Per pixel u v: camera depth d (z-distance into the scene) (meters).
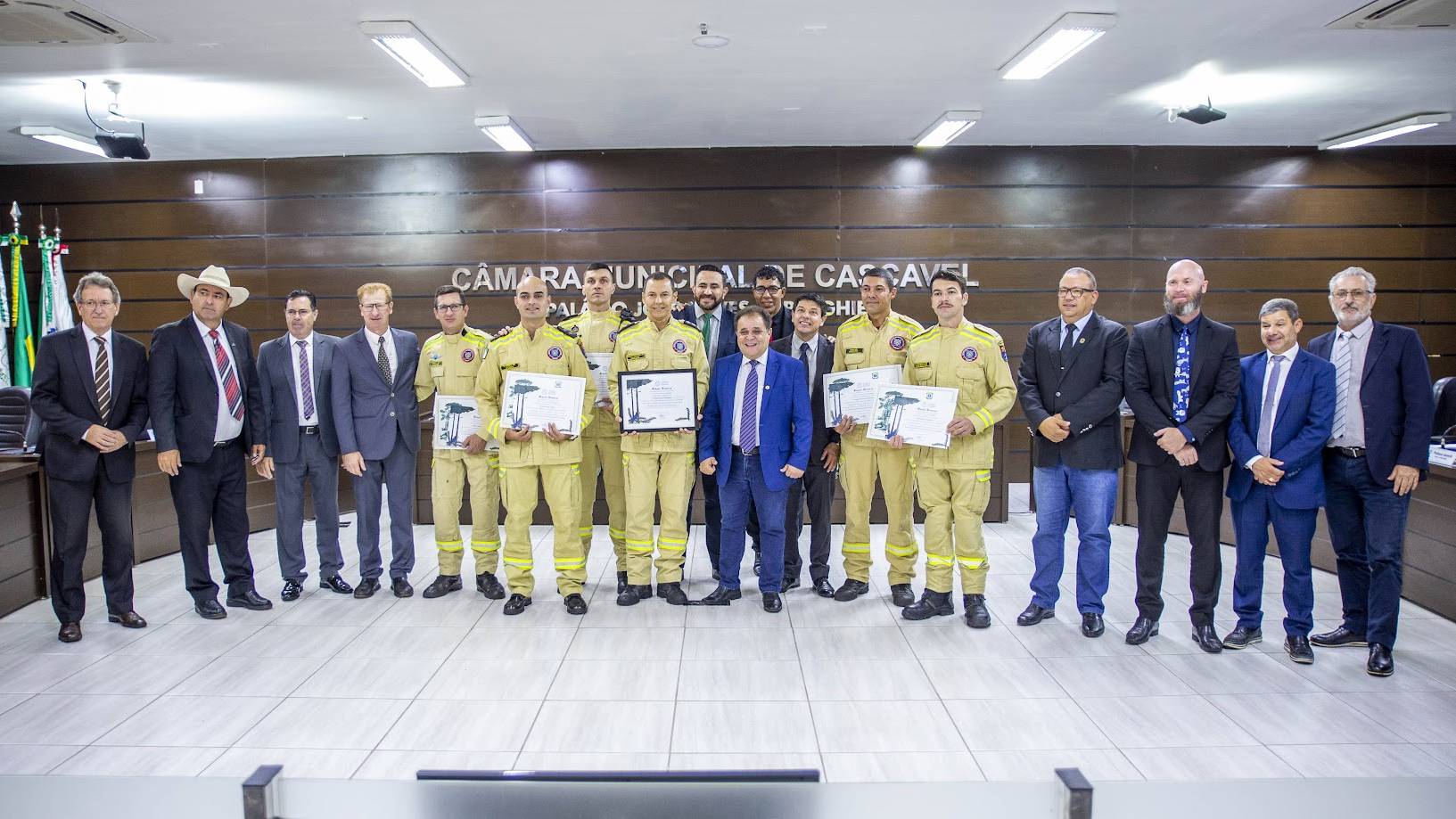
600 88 5.50
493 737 2.78
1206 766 2.57
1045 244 7.38
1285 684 3.19
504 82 5.34
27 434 4.48
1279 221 7.38
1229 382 3.44
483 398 4.07
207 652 3.56
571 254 7.40
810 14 4.23
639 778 1.58
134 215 7.48
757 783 1.59
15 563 4.15
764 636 3.72
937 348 3.90
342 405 4.22
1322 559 4.79
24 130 6.24
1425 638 3.67
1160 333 3.54
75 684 3.23
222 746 2.73
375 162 7.39
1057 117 6.38
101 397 3.73
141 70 5.02
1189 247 7.39
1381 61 5.09
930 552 3.97
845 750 2.68
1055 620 3.94
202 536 4.00
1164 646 3.60
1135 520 6.05
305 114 6.04
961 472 3.84
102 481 3.79
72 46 4.60
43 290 7.20
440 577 4.39
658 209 7.35
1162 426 3.48
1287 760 2.61
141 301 7.53
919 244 7.38
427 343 4.43
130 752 2.69
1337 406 3.41
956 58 4.95
